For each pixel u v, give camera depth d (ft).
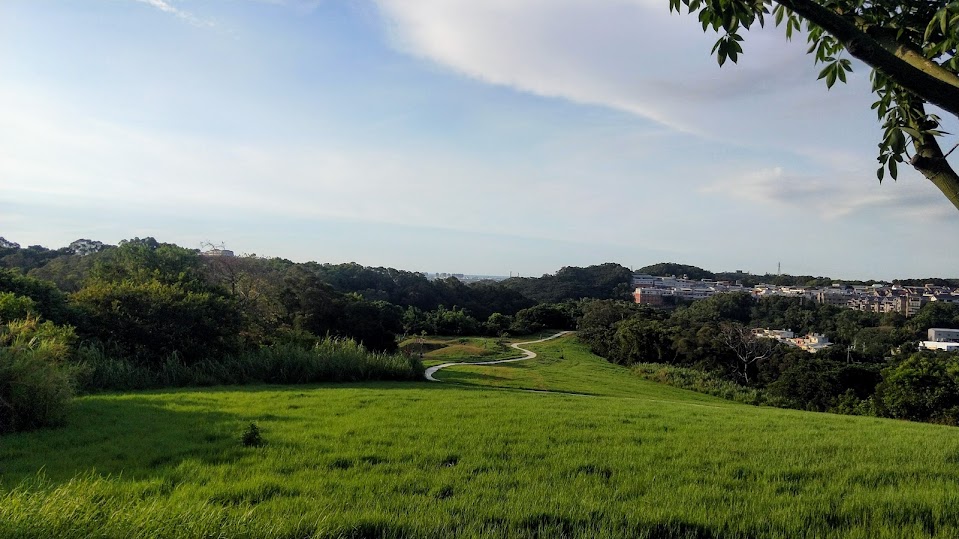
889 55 7.10
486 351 183.83
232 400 52.49
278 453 28.27
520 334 260.42
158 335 79.97
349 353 92.02
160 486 21.40
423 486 22.72
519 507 19.94
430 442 32.09
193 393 60.18
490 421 40.78
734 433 39.01
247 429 31.71
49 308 78.18
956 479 26.25
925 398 91.71
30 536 13.71
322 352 90.99
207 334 83.66
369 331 161.68
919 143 8.35
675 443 33.81
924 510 21.01
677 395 106.22
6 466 24.85
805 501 21.91
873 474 26.89
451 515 18.93
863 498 22.38
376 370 91.45
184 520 15.79
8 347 38.60
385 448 30.04
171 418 40.01
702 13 9.59
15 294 77.61
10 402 34.27
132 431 34.42
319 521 17.33
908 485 24.88
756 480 25.35
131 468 24.59
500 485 23.22
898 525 19.48
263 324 130.21
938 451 33.40
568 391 89.76
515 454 29.32
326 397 56.03
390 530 17.34
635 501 21.39
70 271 166.91
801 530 18.78
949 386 91.15
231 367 81.00
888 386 98.68
